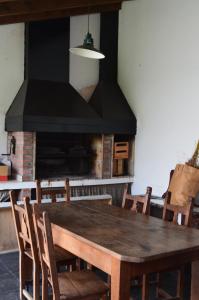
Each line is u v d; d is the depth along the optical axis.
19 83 5.31
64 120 5.00
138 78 5.63
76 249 2.57
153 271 2.23
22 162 4.82
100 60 5.86
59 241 2.79
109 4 5.76
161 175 5.19
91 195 5.34
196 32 4.65
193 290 2.77
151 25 5.38
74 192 5.20
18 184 4.73
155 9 5.30
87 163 5.69
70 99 5.30
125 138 5.90
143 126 5.54
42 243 2.49
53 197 3.88
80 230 2.62
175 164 4.95
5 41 5.20
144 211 3.30
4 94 5.22
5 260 4.27
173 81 4.99
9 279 3.70
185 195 4.11
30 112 4.79
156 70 5.29
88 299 2.39
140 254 2.09
